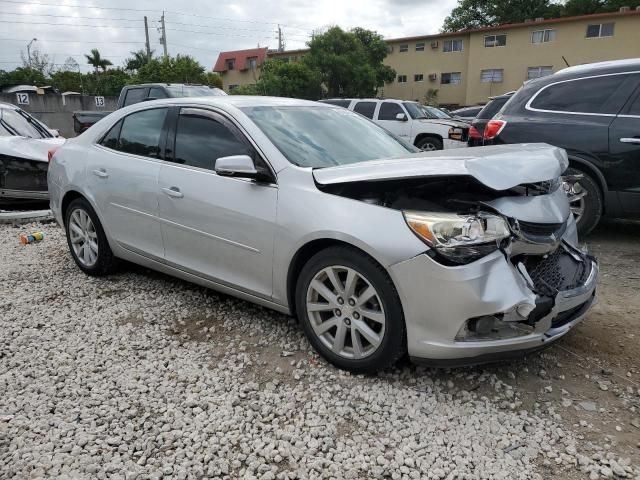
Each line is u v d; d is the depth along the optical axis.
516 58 37.16
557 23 35.09
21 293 4.35
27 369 3.12
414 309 2.68
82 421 2.64
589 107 5.36
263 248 3.24
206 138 3.69
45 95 26.56
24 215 7.02
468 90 39.62
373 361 2.88
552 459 2.38
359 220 2.81
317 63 39.97
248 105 3.71
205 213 3.54
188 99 3.95
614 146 5.14
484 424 2.60
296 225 3.04
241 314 3.86
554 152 3.07
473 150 3.25
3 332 3.62
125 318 3.84
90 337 3.54
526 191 2.95
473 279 2.55
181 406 2.76
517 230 2.69
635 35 33.03
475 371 3.06
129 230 4.19
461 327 2.61
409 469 2.30
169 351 3.34
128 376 3.05
